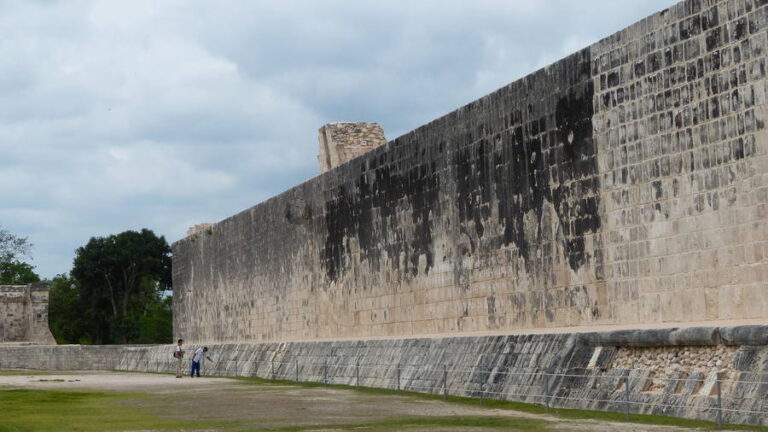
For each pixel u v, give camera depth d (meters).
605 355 21.34
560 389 22.14
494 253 30.00
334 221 41.41
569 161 26.52
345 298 40.41
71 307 100.31
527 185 28.34
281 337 47.34
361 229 38.94
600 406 20.59
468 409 22.70
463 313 31.72
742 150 20.94
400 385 30.20
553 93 27.19
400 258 35.81
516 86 28.86
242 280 52.53
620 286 24.66
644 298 23.84
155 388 35.00
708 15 21.84
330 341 37.81
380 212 37.31
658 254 23.39
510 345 25.14
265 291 49.38
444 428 18.38
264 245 49.50
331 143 46.84
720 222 21.55
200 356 47.84
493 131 29.97
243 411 23.72
